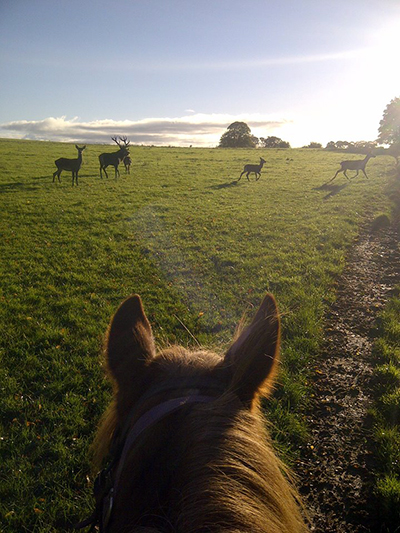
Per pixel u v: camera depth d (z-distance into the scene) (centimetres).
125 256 1127
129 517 104
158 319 727
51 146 4781
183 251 1176
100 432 160
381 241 1305
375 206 1822
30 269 1001
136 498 105
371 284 928
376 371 564
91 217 1585
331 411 495
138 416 129
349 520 352
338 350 636
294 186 2478
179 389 131
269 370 138
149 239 1305
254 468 102
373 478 391
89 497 364
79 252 1158
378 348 626
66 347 630
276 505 98
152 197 2055
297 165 3722
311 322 698
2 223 1459
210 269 1027
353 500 370
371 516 353
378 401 504
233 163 3762
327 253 1123
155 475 105
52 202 1838
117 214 1658
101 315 745
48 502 362
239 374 133
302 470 405
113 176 2772
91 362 584
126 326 162
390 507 353
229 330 697
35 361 585
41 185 2294
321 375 570
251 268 1014
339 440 446
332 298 827
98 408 489
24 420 468
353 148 5653
